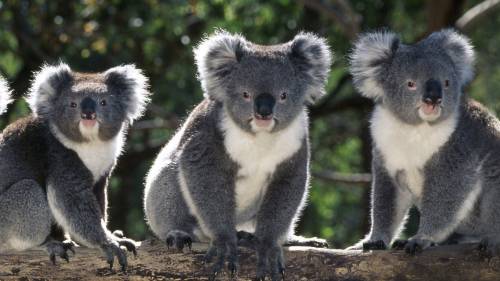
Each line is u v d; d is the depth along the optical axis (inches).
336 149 1212.5
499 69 916.6
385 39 497.0
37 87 506.0
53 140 494.6
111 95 504.4
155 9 918.4
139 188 1120.8
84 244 482.0
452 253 438.6
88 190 492.4
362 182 905.5
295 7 967.0
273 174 469.1
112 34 895.1
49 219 491.5
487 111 502.6
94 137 492.7
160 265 448.5
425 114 463.5
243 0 957.8
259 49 476.4
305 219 1120.2
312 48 477.4
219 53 468.1
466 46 498.0
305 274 443.5
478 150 479.2
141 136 1119.0
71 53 946.7
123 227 1098.7
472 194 476.7
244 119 456.1
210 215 461.7
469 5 1037.2
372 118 500.7
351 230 1197.1
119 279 450.6
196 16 1019.9
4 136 502.3
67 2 937.5
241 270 443.5
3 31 932.0
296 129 465.7
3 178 488.7
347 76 1029.8
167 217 491.8
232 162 462.9
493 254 434.6
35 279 450.9
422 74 477.1
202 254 449.7
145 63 967.0
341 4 873.5
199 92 1003.3
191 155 466.3
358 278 440.8
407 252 440.5
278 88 458.3
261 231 460.8
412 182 492.1
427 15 896.3
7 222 483.5
